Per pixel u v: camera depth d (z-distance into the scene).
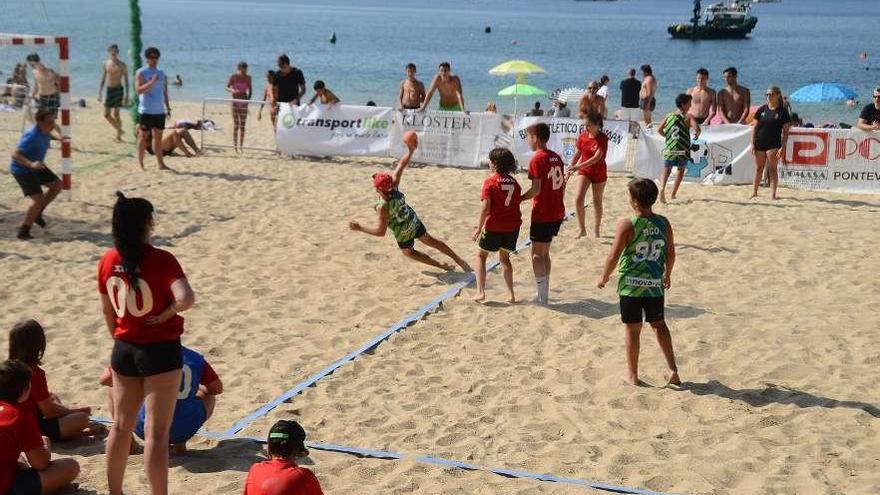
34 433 5.15
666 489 5.54
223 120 22.62
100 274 4.87
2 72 24.00
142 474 5.65
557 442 6.22
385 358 7.73
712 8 81.44
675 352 7.77
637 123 15.89
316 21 101.06
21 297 9.20
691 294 9.48
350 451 6.00
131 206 4.74
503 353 7.87
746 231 12.05
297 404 6.78
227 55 50.31
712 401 6.82
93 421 6.29
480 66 46.97
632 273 6.91
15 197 13.41
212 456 5.92
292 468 4.58
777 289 9.64
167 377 4.84
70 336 8.20
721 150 15.36
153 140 15.82
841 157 14.87
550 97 25.30
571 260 10.66
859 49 68.19
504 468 5.82
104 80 18.11
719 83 41.75
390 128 17.03
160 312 4.79
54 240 11.25
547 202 8.77
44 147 11.15
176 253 10.82
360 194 14.09
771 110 13.94
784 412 6.64
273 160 16.91
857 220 12.80
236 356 7.82
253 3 181.25
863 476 5.70
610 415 6.66
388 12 144.00
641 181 6.82
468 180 15.49
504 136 16.55
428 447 6.14
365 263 10.53
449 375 7.38
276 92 17.84
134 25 17.98
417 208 13.30
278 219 12.46
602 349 7.88
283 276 10.04
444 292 9.48
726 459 5.95
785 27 114.44
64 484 5.35
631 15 150.25
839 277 9.98
